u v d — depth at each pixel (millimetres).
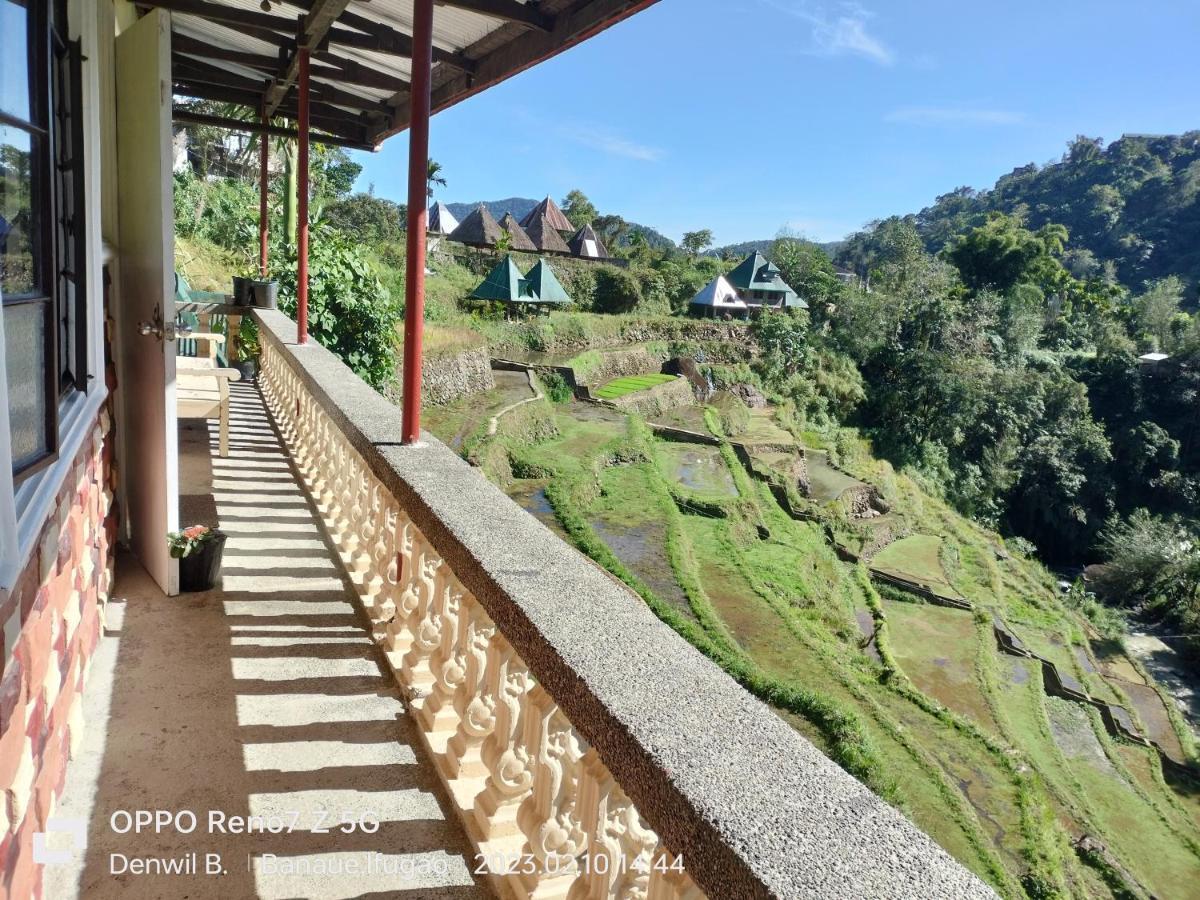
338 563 3846
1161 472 45688
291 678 2762
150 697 2572
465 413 21156
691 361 34562
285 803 2117
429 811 2133
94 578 2764
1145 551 32625
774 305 47500
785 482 25422
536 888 1698
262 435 6176
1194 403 48094
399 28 4398
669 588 15273
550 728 1683
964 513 37625
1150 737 18219
